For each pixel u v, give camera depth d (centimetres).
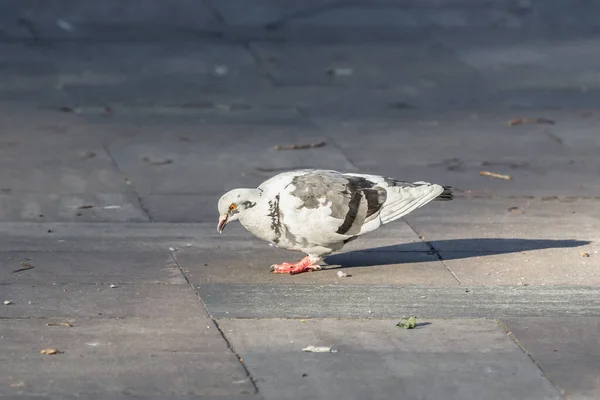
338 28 3091
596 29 3130
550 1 3519
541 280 1220
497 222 1469
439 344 1023
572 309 1122
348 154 1848
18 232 1388
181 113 2138
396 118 2133
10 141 1872
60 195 1568
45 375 940
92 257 1289
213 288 1180
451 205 1555
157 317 1086
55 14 3131
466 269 1259
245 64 2627
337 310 1113
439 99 2311
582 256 1309
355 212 1179
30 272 1227
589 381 942
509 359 989
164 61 2630
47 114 2089
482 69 2611
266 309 1113
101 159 1777
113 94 2283
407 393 913
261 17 3212
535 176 1723
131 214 1488
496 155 1858
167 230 1417
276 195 1177
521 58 2738
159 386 920
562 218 1490
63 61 2586
